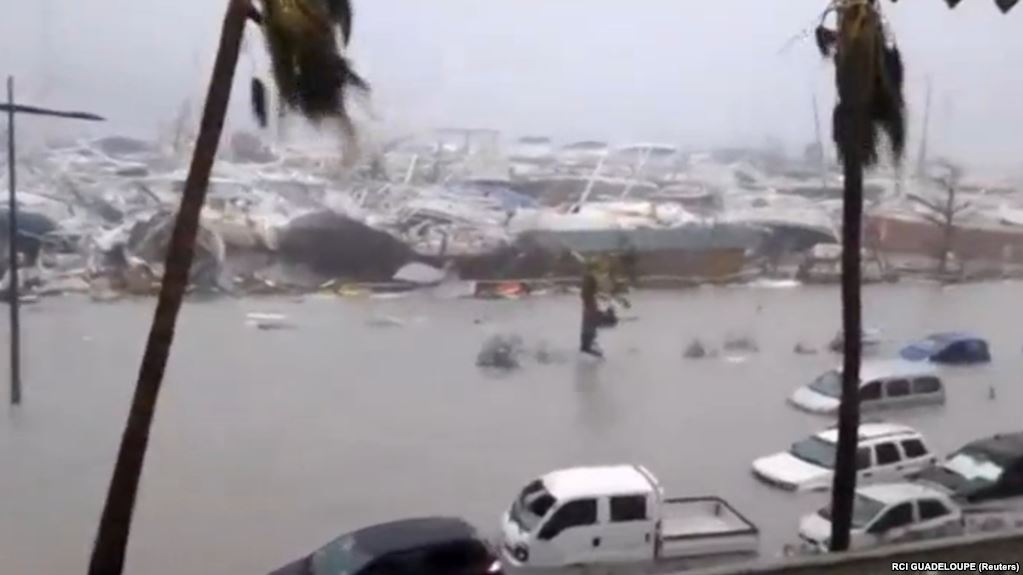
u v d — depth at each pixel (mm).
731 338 18797
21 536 10867
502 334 18250
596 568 11031
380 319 19250
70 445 12938
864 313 20875
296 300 20000
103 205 19922
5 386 14516
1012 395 16828
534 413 15258
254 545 11125
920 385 16281
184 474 12570
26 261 18656
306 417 14688
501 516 11844
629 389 16391
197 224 8477
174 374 15766
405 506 12125
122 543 8422
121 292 18875
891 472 13281
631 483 11586
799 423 15227
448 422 14727
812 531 11492
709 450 13922
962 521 11781
